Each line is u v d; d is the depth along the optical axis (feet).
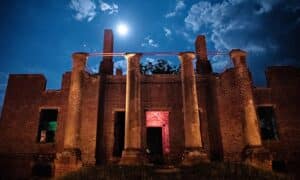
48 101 66.49
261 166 48.85
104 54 60.70
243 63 59.11
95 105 63.77
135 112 55.57
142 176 40.22
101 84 66.54
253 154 50.08
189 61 59.21
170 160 60.34
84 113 63.10
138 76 59.11
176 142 62.18
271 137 66.28
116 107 65.36
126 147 53.01
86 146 60.49
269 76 65.67
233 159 59.11
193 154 50.52
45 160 61.36
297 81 64.80
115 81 67.36
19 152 62.44
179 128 63.16
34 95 67.10
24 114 65.51
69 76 68.69
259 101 63.72
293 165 58.39
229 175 39.88
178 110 64.64
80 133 55.52
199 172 42.06
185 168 46.93
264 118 68.03
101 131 63.36
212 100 64.85
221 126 62.08
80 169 46.52
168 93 66.03
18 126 64.49
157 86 66.64
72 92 56.54
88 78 66.03
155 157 61.41
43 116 68.85
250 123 53.78
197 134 53.06
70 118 54.34
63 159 49.88
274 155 59.00
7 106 66.08
